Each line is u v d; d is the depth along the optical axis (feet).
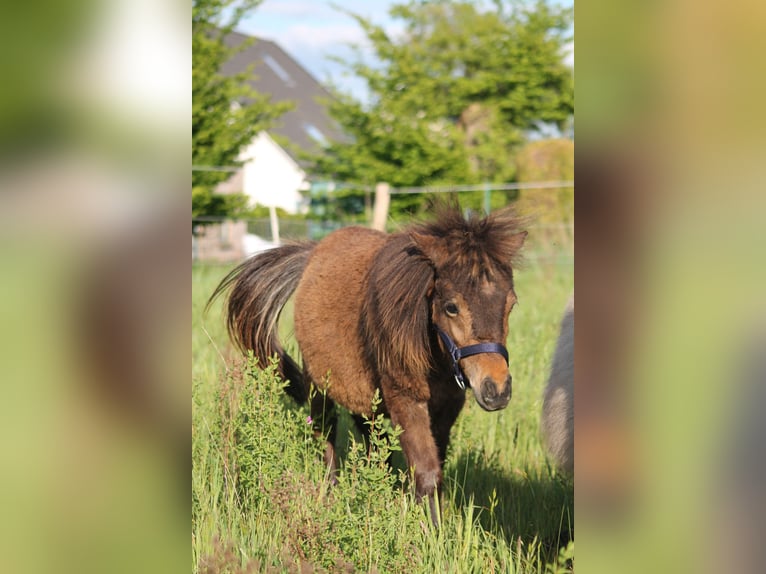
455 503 13.32
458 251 11.48
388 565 9.91
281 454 12.65
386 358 12.69
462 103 84.38
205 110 68.23
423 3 89.86
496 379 10.91
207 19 68.49
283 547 10.18
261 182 117.91
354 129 80.02
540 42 84.17
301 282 15.84
